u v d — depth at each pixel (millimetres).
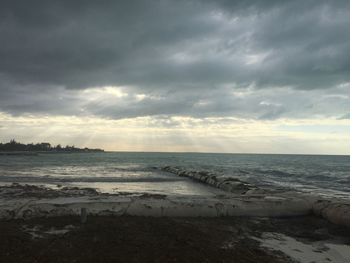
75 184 25953
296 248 8820
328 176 39281
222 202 12656
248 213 12383
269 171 47094
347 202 12727
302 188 26156
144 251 7273
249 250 8180
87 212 10898
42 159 88625
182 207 11828
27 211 10461
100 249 7266
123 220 10133
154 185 26438
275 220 12055
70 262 6605
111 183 27547
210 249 7793
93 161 80750
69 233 8438
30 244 7527
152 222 10047
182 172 36812
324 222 11812
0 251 7008
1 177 30062
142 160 95312
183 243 7996
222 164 72375
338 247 9016
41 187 21703
